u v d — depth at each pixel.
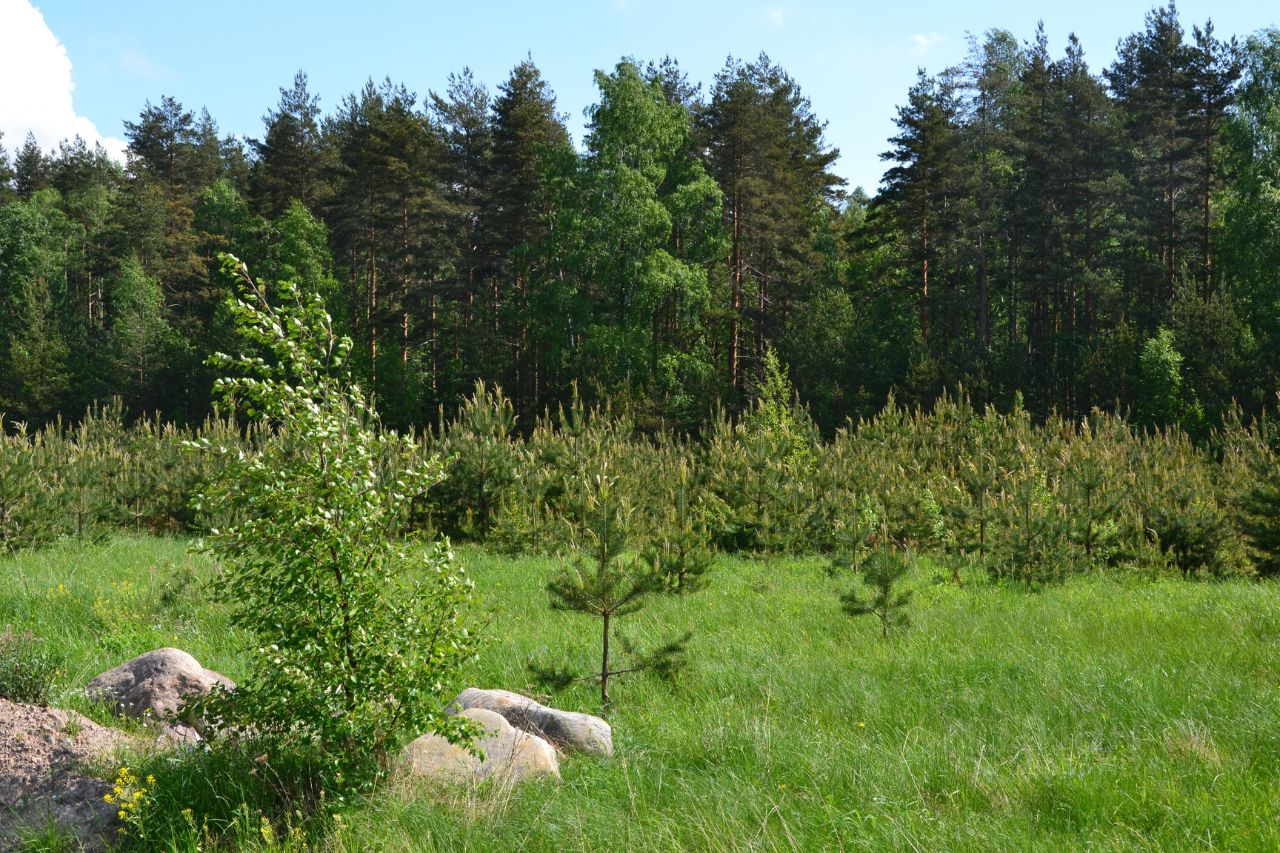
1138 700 8.15
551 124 61.00
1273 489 19.17
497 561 18.39
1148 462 24.92
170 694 8.48
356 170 57.44
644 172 48.12
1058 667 9.63
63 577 14.84
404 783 6.38
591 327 46.62
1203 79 53.28
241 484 6.52
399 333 56.97
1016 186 57.50
